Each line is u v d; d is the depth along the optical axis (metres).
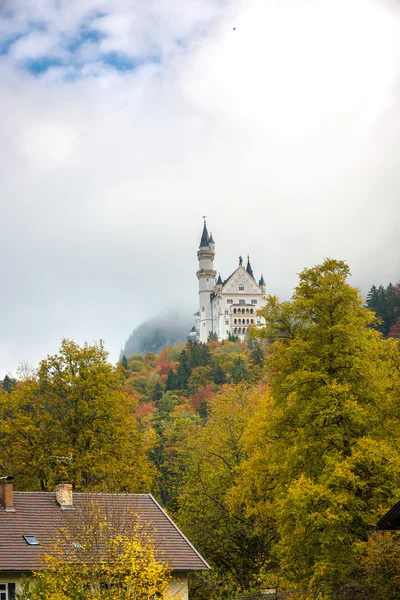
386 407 39.91
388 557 31.69
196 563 39.91
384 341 42.50
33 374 62.72
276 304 44.09
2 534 39.00
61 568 31.47
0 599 36.19
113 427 58.47
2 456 56.81
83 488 52.22
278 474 42.84
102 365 61.03
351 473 36.44
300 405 41.31
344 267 43.09
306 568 39.09
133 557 31.11
